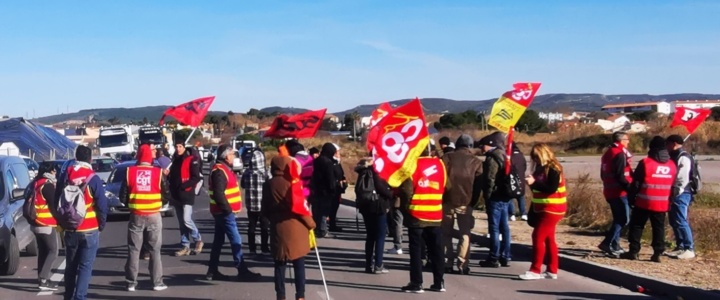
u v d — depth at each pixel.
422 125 9.01
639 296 9.34
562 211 10.34
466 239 10.80
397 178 9.05
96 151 52.59
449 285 10.10
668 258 11.33
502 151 10.97
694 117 13.55
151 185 9.79
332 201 16.41
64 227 8.55
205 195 28.92
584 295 9.41
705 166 41.78
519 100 10.46
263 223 12.80
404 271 11.34
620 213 11.32
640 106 155.12
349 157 42.75
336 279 10.67
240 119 108.00
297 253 8.27
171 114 14.25
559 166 10.18
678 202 11.16
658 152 10.84
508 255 11.48
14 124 36.25
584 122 84.62
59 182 8.70
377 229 11.00
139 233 9.85
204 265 11.99
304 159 15.16
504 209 11.35
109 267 12.01
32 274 11.54
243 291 9.86
